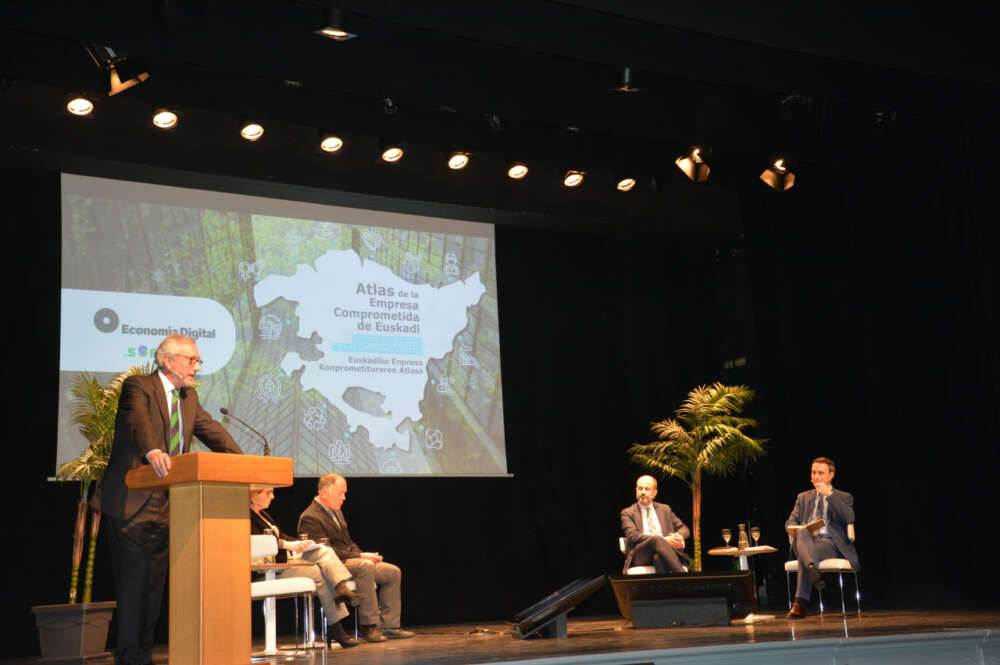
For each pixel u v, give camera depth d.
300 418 6.98
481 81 5.72
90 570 5.36
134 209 6.69
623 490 8.24
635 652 3.62
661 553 6.05
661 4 5.09
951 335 7.01
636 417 8.38
